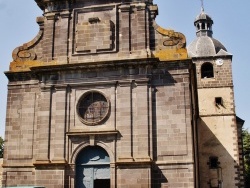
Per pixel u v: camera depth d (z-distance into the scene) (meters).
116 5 24.27
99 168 22.17
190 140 21.28
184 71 22.28
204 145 35.75
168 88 22.23
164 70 22.50
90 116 22.84
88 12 24.61
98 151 22.36
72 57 23.91
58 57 24.08
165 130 21.67
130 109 22.20
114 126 22.19
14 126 23.48
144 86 22.36
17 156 22.98
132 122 22.06
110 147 21.92
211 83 37.84
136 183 21.02
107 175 22.00
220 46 40.19
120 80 22.73
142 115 21.95
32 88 23.94
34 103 23.67
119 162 21.38
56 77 23.48
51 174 21.98
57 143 22.47
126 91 22.52
